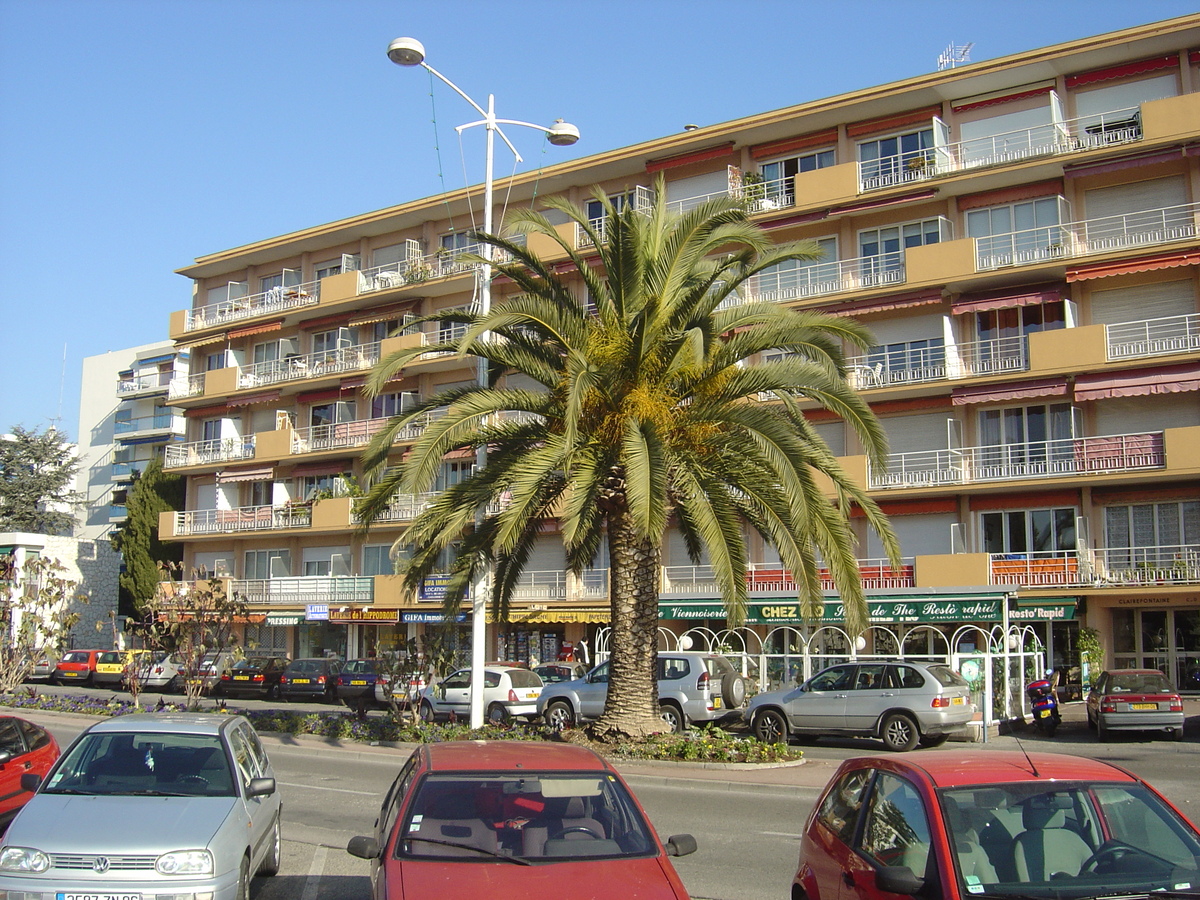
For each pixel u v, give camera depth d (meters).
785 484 16.33
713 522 16.53
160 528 50.19
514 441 18.69
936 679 20.08
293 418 48.69
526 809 6.27
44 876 6.94
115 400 70.19
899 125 35.34
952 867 5.20
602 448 17.48
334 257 48.91
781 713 21.33
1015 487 31.55
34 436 64.50
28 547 52.62
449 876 5.60
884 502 34.00
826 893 6.27
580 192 41.97
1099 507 30.95
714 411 17.30
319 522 44.75
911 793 5.84
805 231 36.41
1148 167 31.05
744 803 14.32
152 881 7.00
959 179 32.88
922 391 33.22
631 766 17.28
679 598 33.38
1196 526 29.61
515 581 21.58
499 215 43.91
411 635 43.47
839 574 16.61
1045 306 32.34
